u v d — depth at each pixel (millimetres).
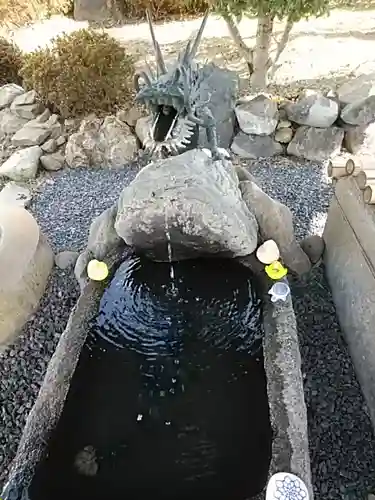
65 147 4797
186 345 2627
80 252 3600
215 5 4699
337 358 2852
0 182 4574
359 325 2768
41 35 6793
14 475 1951
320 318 3078
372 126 4574
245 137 4684
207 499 2031
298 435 2031
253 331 2646
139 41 6438
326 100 4594
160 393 2430
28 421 2168
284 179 4395
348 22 6773
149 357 2580
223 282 2820
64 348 2488
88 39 4973
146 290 2826
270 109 4637
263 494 1885
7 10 7082
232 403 2377
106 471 2135
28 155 4629
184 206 2576
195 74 2451
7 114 5113
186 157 2613
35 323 3133
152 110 2404
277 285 2721
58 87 4793
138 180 2660
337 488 2287
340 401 2637
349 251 2986
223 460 2154
